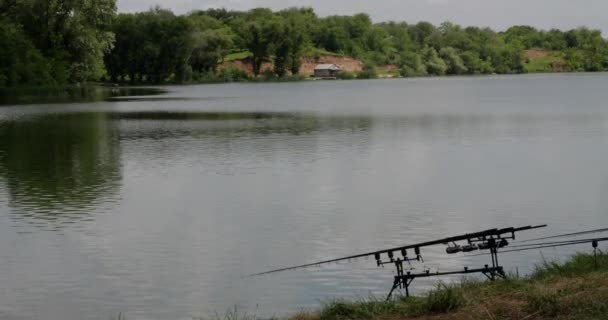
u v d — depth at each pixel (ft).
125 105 268.82
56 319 45.60
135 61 548.72
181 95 363.35
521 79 618.85
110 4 376.48
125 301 48.70
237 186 89.35
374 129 160.66
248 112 226.38
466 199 79.77
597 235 61.52
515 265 53.01
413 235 64.90
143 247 61.62
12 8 372.38
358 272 53.21
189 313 46.01
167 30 558.15
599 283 33.50
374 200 80.02
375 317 33.17
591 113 199.72
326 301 46.93
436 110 227.20
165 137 147.13
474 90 396.16
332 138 141.49
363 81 644.69
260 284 51.21
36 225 69.92
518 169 99.35
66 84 377.30
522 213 72.79
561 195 80.94
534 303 31.37
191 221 71.26
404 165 104.78
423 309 32.94
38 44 372.79
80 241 64.13
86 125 178.60
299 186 88.84
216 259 58.03
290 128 164.66
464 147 124.98
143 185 90.89
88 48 378.12
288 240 63.77
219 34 627.87
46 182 93.15
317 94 372.99
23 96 324.60
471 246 35.47
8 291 50.96
